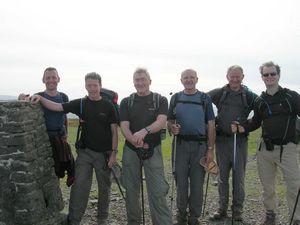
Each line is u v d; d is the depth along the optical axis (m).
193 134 3.19
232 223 3.30
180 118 3.22
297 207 3.11
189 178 3.29
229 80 3.40
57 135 3.18
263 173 3.30
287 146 3.13
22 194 2.74
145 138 2.97
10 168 2.75
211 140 3.24
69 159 3.16
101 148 3.15
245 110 3.39
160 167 3.02
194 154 3.20
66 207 3.65
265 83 3.16
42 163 2.98
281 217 3.62
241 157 3.41
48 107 3.06
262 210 3.87
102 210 3.45
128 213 3.09
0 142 2.74
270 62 3.14
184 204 3.26
